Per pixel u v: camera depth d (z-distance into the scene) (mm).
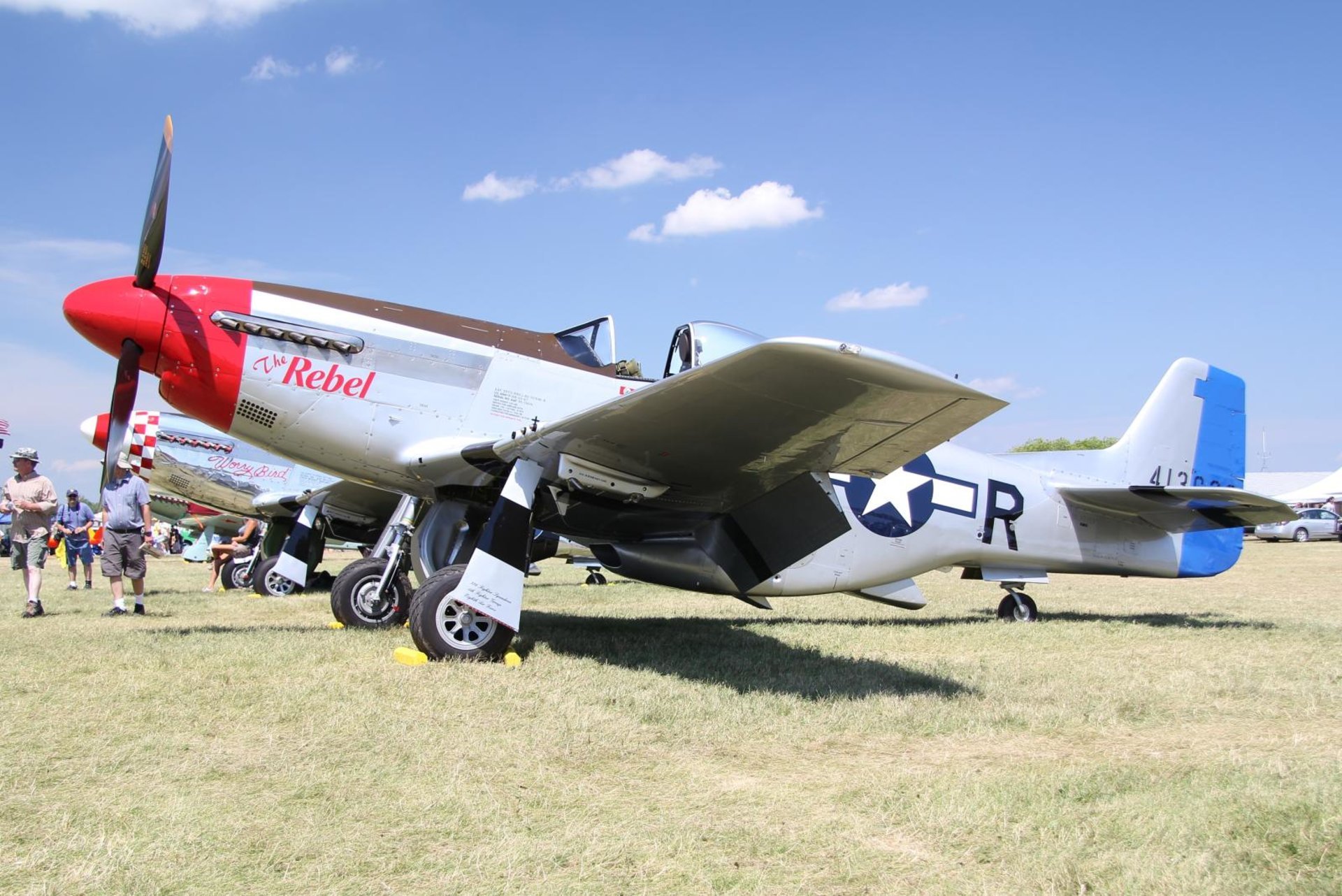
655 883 2271
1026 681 5094
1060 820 2695
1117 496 8742
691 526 6551
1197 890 2176
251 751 3316
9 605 9820
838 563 7738
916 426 4840
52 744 3385
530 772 3180
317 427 6133
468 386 6461
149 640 5898
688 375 4395
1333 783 3012
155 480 14117
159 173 5668
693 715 4055
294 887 2203
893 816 2777
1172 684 5031
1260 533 37812
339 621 6879
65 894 2131
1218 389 10414
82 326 5781
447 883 2246
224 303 5953
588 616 8914
